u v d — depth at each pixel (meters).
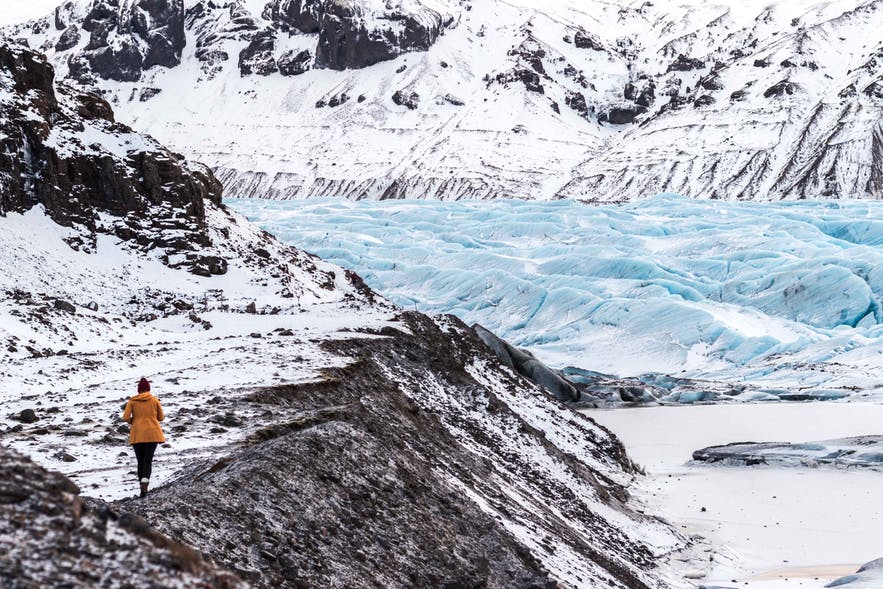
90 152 61.66
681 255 135.62
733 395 81.25
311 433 19.03
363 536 16.86
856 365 88.38
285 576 14.32
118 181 61.69
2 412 22.31
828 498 42.50
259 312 55.25
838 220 144.62
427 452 27.12
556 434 44.06
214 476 16.06
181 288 58.44
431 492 20.41
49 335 39.94
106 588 6.55
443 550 18.31
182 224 63.06
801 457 49.72
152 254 60.50
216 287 59.94
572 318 114.69
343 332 41.56
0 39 61.03
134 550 7.14
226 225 69.81
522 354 75.38
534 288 120.69
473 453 32.84
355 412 23.88
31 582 6.29
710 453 51.62
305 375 29.53
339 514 16.92
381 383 33.09
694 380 87.19
